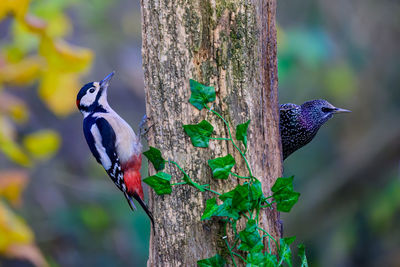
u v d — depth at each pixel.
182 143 7.02
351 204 20.11
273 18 7.38
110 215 17.03
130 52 19.30
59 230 16.28
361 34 18.98
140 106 20.53
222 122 6.91
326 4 18.69
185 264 7.11
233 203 6.78
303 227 20.16
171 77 7.00
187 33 6.88
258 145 7.05
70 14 17.77
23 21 8.90
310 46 16.06
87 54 9.38
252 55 6.90
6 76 9.58
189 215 7.05
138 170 9.17
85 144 17.95
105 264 16.36
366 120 20.61
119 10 19.81
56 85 9.78
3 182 9.83
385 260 20.66
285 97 20.12
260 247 6.75
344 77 18.98
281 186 6.89
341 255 20.72
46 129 17.00
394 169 19.58
